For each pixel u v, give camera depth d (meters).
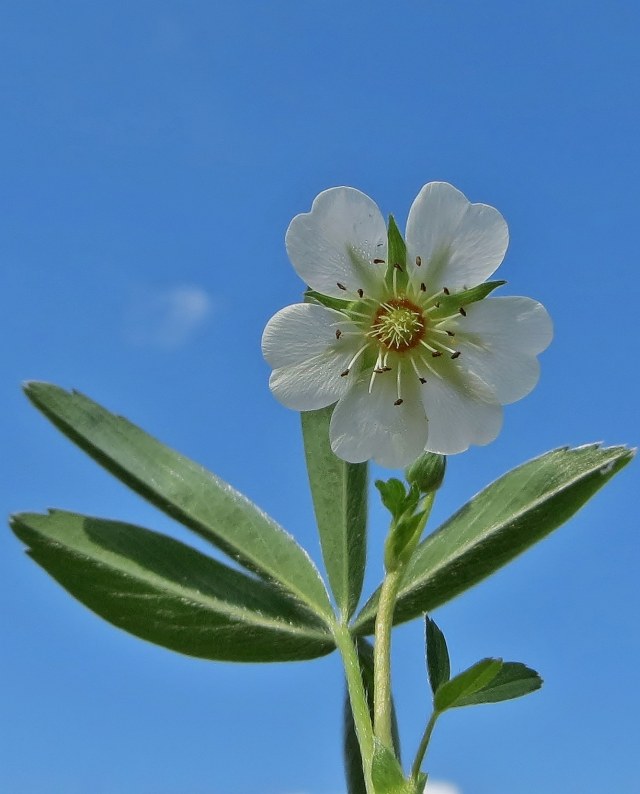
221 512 0.16
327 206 0.16
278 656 0.16
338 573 0.16
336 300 0.16
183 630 0.16
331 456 0.16
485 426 0.16
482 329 0.16
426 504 0.15
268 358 0.16
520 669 0.15
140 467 0.16
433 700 0.14
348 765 0.15
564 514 0.16
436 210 0.16
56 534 0.16
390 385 0.16
